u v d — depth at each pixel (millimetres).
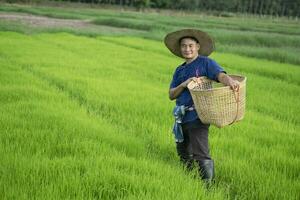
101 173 6277
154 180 6141
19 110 10094
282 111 12461
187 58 6570
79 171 6352
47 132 8367
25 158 6773
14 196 5434
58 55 22094
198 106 6156
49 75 15828
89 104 11828
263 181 6668
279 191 6352
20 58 20016
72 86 13828
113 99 12164
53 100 11641
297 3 143625
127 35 40969
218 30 50250
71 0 122688
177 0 135000
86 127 8953
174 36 6520
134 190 5859
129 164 6832
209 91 5969
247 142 8758
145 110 11000
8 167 6391
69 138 8148
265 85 16938
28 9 78562
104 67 18719
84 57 22125
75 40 32125
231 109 6094
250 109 12562
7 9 76000
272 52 29781
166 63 21891
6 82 13719
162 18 83000
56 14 69750
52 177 6141
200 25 63531
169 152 8188
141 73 17984
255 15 136625
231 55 28797
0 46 24641
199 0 143250
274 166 7332
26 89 12617
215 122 6125
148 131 9461
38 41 29469
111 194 5836
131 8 120438
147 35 41031
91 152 7309
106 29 50125
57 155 7297
